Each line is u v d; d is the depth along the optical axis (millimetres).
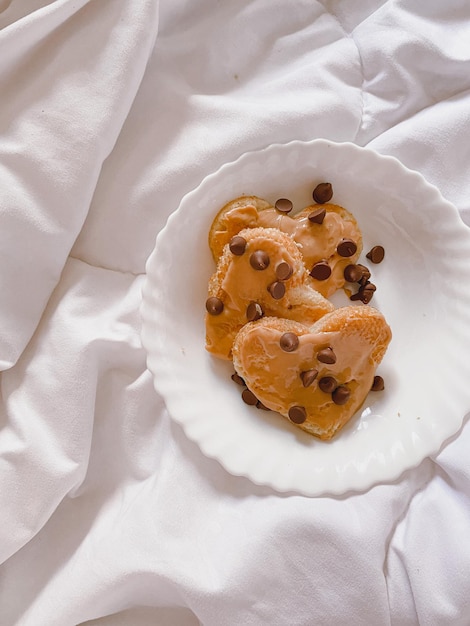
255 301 440
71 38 460
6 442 468
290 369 430
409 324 469
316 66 490
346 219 462
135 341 479
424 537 454
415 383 456
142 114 486
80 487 490
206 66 493
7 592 481
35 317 477
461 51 485
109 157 483
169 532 463
